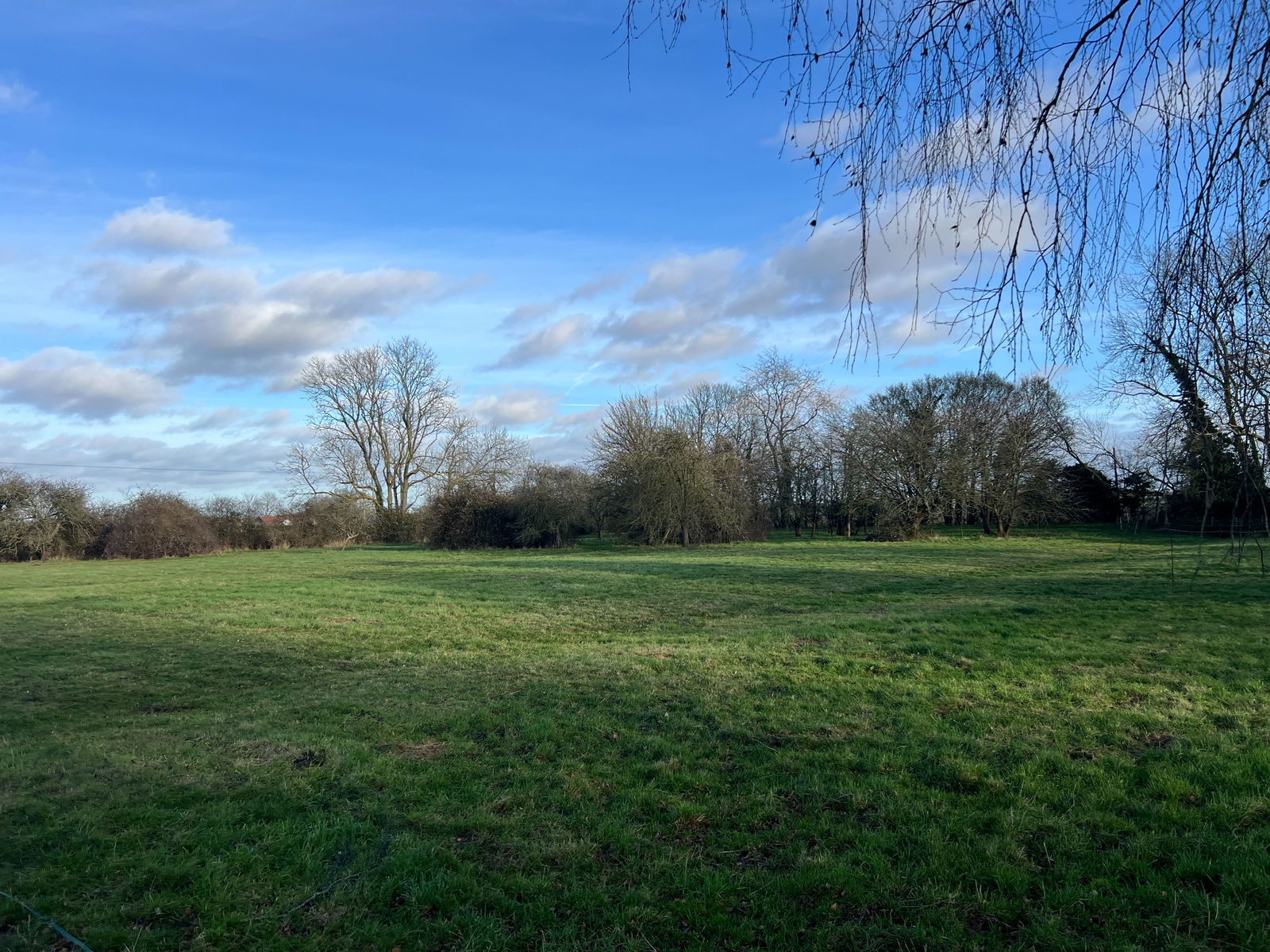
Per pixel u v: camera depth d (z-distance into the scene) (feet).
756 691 27.61
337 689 30.37
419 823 16.94
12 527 141.28
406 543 176.45
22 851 15.64
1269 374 10.52
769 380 177.37
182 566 117.50
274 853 15.49
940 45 8.38
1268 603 44.50
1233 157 8.02
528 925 12.98
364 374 175.11
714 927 12.87
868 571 78.69
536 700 27.43
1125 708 23.53
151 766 20.54
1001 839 15.25
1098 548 110.01
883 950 12.16
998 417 135.85
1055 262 8.76
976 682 27.53
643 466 134.31
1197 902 12.74
